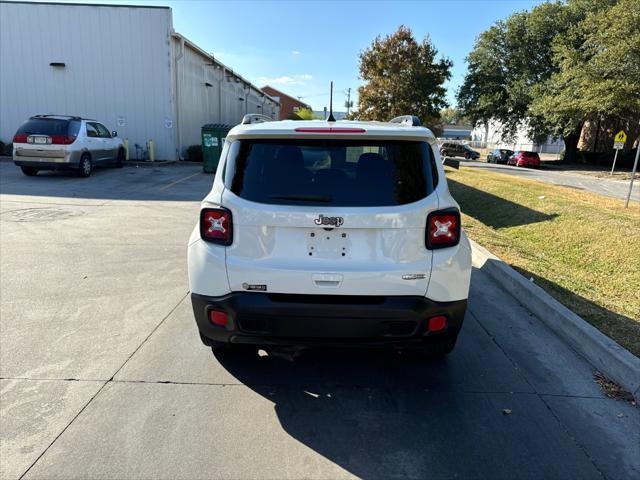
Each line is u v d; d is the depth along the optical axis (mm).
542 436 2846
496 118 46406
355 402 3176
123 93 19875
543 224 10734
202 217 3035
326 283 2922
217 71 26984
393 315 2934
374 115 36156
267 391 3273
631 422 3018
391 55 35250
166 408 3031
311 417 2990
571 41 36844
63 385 3260
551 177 27500
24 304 4703
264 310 2939
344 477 2477
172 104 19891
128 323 4309
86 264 6039
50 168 13445
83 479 2395
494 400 3230
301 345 3064
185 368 3541
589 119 41094
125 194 11656
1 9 19359
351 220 2875
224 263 2969
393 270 2924
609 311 4715
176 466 2510
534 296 4852
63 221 8453
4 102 20125
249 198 2949
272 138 3004
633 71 26266
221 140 16891
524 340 4195
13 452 2576
